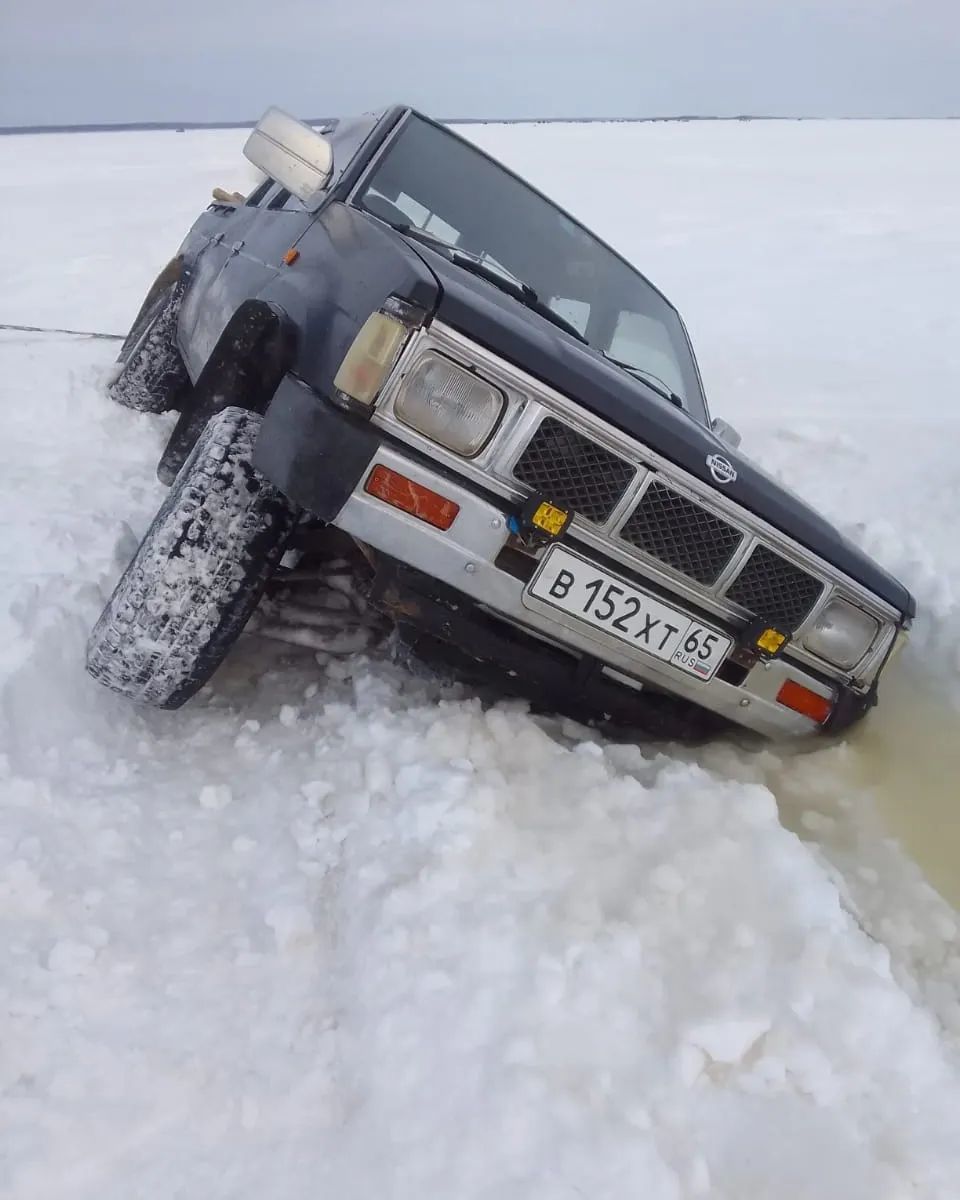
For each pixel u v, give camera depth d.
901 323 8.95
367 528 2.09
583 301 3.12
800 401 6.68
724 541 2.31
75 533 3.31
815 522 2.46
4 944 1.75
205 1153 1.46
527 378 2.06
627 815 2.27
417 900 1.88
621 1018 1.70
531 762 2.45
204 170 24.77
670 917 1.96
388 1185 1.40
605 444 2.15
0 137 63.41
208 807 2.25
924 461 5.09
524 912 1.90
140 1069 1.56
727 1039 1.64
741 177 22.12
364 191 2.84
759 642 2.42
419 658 2.55
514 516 2.14
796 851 2.21
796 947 1.88
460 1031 1.62
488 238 3.04
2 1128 1.43
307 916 1.89
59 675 2.51
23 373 5.46
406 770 2.27
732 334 8.74
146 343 4.63
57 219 15.38
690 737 2.81
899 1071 1.68
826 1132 1.55
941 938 2.15
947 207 16.56
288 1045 1.64
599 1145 1.46
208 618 2.26
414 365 2.02
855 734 2.90
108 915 1.87
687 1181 1.45
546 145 34.38
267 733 2.57
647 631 2.35
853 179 21.31
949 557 3.81
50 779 2.20
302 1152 1.46
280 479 2.09
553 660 2.49
